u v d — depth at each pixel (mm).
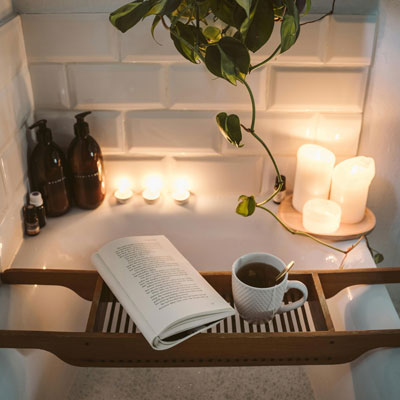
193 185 1351
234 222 1289
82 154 1210
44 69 1199
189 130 1274
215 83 1213
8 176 1099
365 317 993
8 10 1110
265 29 830
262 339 884
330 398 1061
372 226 1217
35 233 1195
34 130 1250
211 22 1086
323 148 1251
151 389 1213
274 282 940
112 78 1209
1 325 967
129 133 1280
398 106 1207
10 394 888
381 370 908
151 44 1167
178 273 983
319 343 895
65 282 1025
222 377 1241
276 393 1208
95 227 1260
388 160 1260
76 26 1151
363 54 1177
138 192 1367
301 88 1218
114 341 884
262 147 1296
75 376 1208
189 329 889
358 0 1126
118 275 966
